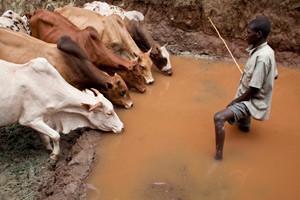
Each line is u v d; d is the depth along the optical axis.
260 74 4.82
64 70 5.61
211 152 5.19
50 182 4.73
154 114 5.99
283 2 7.73
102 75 5.84
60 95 5.08
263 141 5.41
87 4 7.86
